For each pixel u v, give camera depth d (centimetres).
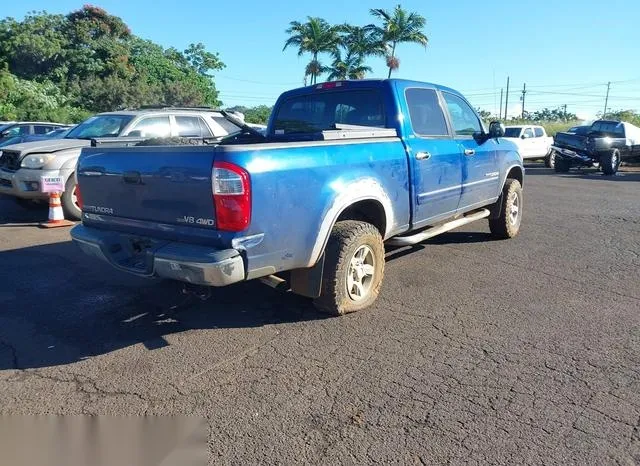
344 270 441
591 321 454
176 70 4962
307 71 3772
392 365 375
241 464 273
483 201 675
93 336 430
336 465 272
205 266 354
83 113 3819
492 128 653
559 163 1962
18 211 1001
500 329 437
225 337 425
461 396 334
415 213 528
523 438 291
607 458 274
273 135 572
